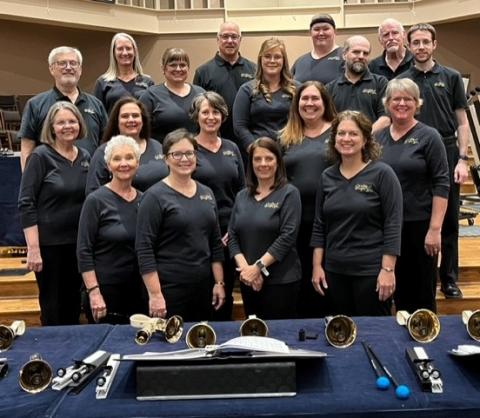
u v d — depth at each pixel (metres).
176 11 9.08
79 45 9.20
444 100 3.29
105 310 2.58
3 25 8.41
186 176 2.46
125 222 2.58
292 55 9.09
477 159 3.98
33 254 2.81
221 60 3.82
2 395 1.41
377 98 3.27
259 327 1.77
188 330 1.85
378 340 1.74
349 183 2.44
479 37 8.89
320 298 3.05
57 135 2.82
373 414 1.28
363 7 8.79
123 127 2.88
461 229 5.48
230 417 1.27
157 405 1.33
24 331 1.90
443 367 1.51
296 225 2.56
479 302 3.61
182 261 2.45
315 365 1.54
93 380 1.48
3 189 4.37
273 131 3.19
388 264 2.38
